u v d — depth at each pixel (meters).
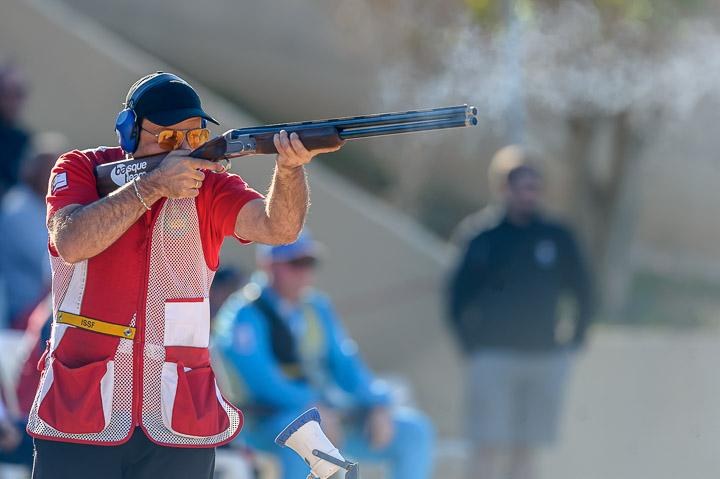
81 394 12.02
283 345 22.89
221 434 12.38
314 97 50.31
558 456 27.80
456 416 32.81
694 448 29.84
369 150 47.25
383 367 34.41
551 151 46.84
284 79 51.22
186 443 12.13
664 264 61.38
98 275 12.20
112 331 12.16
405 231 34.84
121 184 12.38
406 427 24.45
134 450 12.12
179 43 52.44
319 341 24.03
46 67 35.44
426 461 24.53
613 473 28.92
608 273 49.59
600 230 49.22
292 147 11.62
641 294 56.34
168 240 12.28
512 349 25.50
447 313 26.33
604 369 29.59
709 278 60.41
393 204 46.50
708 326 50.00
